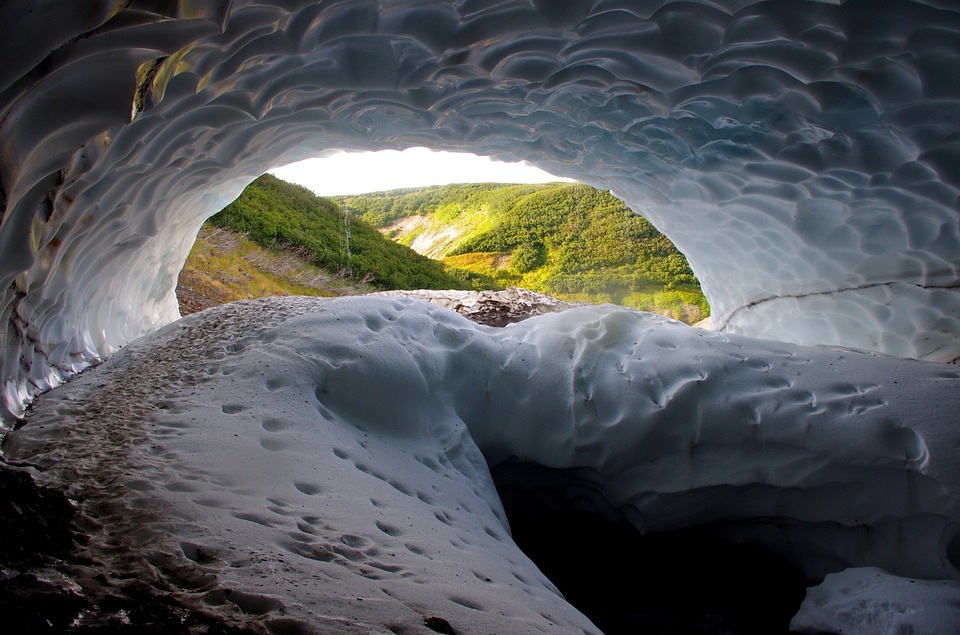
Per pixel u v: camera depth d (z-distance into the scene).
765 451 3.41
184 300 8.19
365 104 3.93
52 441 2.56
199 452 2.50
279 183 13.10
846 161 4.12
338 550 2.04
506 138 5.00
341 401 3.29
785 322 6.61
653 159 5.14
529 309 6.61
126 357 3.81
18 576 1.50
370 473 2.80
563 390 3.79
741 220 5.74
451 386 3.83
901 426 3.27
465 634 1.76
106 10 1.54
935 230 4.55
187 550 1.82
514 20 2.90
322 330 3.66
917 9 2.69
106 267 4.09
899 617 2.86
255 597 1.63
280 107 3.61
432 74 3.38
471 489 3.28
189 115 3.03
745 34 3.01
